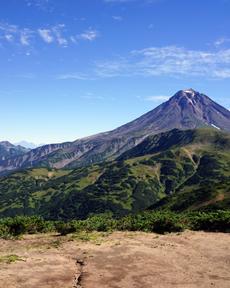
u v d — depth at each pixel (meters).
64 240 32.09
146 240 31.56
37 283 19.62
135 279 20.84
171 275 21.94
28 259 24.53
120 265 23.47
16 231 36.81
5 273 20.91
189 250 28.52
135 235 33.94
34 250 28.05
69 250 27.81
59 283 19.89
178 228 36.78
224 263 25.27
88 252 26.77
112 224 38.31
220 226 37.94
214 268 24.03
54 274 21.38
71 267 23.14
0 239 33.78
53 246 29.59
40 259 24.64
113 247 28.28
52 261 24.28
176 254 26.98
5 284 19.05
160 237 33.19
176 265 24.16
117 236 33.34
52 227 39.19
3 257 24.80
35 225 38.28
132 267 23.08
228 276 22.42
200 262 25.28
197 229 38.47
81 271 22.23
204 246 29.95
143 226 37.50
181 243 30.95
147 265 23.64
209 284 20.69
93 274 21.50
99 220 39.84
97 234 34.44
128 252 26.67
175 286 20.00
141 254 26.19
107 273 21.78
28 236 35.75
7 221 37.66
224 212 40.28
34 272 21.50
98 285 19.69
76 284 19.95
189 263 24.88
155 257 25.69
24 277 20.45
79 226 36.97
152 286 19.80
